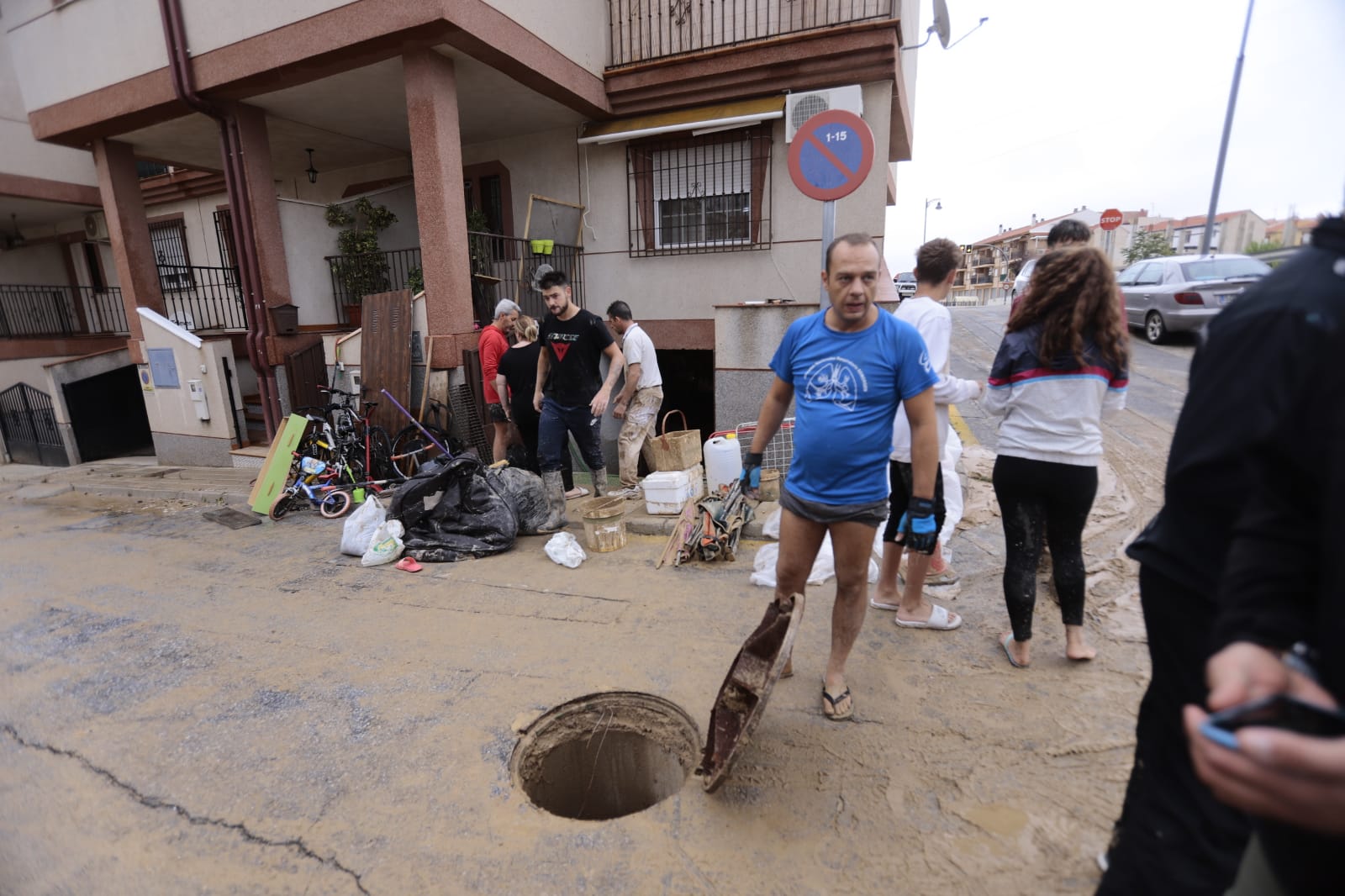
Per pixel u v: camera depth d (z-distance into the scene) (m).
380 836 2.30
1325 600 0.88
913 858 2.09
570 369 5.43
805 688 3.01
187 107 7.34
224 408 8.89
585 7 7.34
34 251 14.26
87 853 2.31
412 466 7.19
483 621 3.90
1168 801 1.42
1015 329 2.78
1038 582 3.88
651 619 3.79
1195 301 10.11
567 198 8.54
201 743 2.90
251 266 8.00
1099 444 2.72
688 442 5.52
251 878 2.16
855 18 6.71
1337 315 0.93
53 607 4.59
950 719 2.74
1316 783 0.77
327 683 3.32
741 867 2.09
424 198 6.55
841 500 2.53
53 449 11.91
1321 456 0.92
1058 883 1.98
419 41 5.95
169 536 6.13
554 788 3.02
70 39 7.77
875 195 7.01
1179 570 1.36
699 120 7.27
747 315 6.62
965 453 6.54
